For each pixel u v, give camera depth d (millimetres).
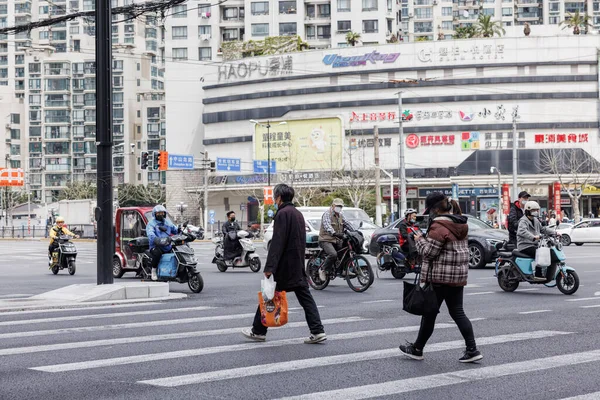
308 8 84688
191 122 84875
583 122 70375
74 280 21438
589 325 10820
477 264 23422
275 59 77062
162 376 7234
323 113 74750
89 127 112688
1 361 8023
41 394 6477
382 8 82125
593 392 6562
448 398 6344
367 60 73312
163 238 16438
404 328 10531
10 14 126250
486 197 70125
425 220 21250
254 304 14016
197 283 16422
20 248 47719
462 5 120438
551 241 15633
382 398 6340
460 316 7934
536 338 9594
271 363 7891
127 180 110125
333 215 16844
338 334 9969
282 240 9109
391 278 20141
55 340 9500
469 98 71188
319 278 16812
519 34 84562
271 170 64875
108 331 10297
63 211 71562
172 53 85750
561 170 69125
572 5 123312
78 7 119812
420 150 72000
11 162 116875
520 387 6762
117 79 110875
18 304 13359
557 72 70688
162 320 11508
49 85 112562
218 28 85438
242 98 78938
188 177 84062
